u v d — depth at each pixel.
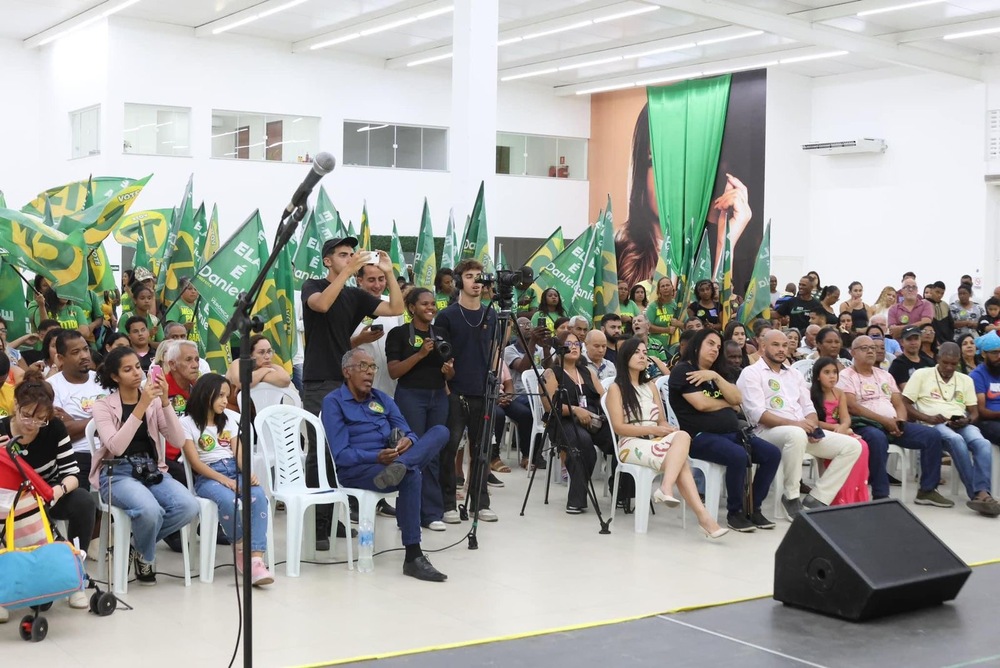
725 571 5.79
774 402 7.31
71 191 9.80
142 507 5.09
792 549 5.07
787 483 7.13
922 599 5.02
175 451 5.61
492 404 6.30
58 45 20.50
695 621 4.82
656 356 10.38
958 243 18.95
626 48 20.22
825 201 20.92
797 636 4.60
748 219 20.94
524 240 24.45
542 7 17.67
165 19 18.84
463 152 12.33
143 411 5.18
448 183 22.45
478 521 7.02
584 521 7.09
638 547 6.36
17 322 8.12
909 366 8.95
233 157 19.98
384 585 5.43
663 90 22.53
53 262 7.66
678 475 6.64
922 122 19.44
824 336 7.89
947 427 7.84
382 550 6.21
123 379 5.31
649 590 5.38
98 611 4.80
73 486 4.90
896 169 19.80
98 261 9.88
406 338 6.66
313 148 20.94
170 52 19.16
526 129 23.64
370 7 17.91
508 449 9.66
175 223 9.17
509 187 23.48
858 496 7.23
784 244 20.86
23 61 21.36
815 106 21.11
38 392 4.71
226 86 19.75
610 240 10.65
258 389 6.79
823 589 4.93
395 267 11.09
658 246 22.83
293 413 5.89
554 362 7.45
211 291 8.02
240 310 3.84
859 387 7.84
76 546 4.95
